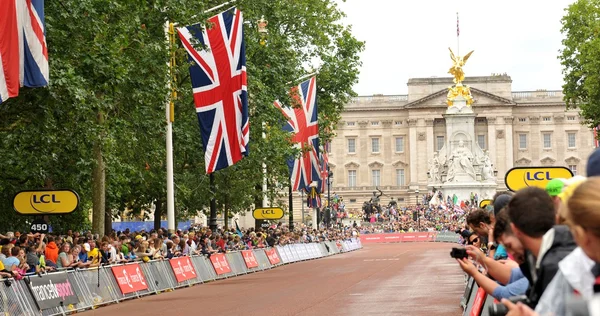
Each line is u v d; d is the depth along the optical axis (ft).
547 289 19.24
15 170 161.79
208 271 160.76
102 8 130.21
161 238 144.77
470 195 585.63
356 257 269.85
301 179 228.63
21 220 175.73
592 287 18.25
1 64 95.91
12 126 132.98
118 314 99.04
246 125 155.12
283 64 230.68
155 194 212.02
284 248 239.91
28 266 97.71
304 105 229.86
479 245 58.39
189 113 198.70
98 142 146.51
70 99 123.13
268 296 118.62
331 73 292.61
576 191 17.71
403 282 142.92
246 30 218.38
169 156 166.20
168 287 136.77
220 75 154.81
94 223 153.99
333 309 98.02
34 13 100.17
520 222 24.36
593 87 277.23
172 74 161.99
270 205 289.12
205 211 260.01
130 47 146.72
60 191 127.13
